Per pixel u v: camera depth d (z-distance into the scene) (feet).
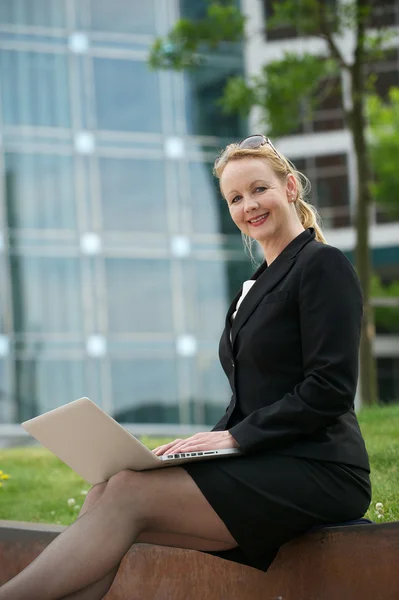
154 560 12.78
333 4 49.39
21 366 81.15
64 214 83.61
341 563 10.88
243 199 12.17
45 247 82.79
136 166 85.61
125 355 83.66
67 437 10.80
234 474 10.68
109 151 85.05
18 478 26.02
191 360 84.99
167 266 85.51
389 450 22.15
